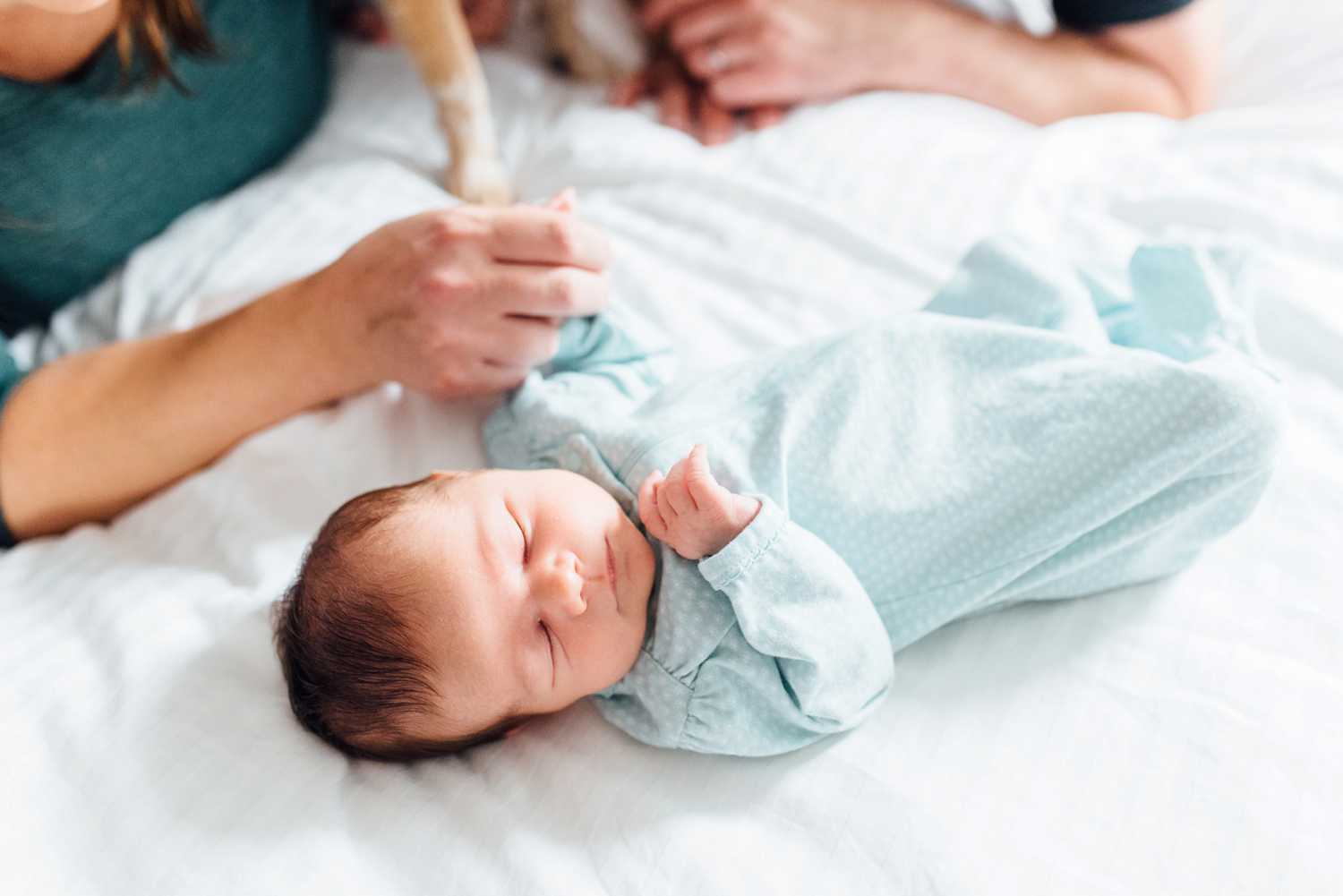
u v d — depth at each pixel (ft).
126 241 3.41
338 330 2.66
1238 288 2.56
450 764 2.26
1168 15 3.54
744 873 1.97
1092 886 1.88
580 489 2.26
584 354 2.80
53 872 1.91
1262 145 3.29
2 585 2.57
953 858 1.93
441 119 3.55
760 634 2.08
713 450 2.31
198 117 3.29
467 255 2.56
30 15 2.61
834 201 3.34
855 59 3.68
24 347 3.34
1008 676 2.25
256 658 2.34
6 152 2.91
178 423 2.72
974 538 2.28
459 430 2.83
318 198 3.50
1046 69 3.71
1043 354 2.38
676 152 3.61
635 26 4.01
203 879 1.92
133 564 2.60
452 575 2.10
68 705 2.18
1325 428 2.56
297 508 2.68
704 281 3.18
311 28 3.69
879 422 2.35
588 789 2.15
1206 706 2.10
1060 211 3.23
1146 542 2.29
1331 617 2.20
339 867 1.97
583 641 2.14
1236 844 1.90
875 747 2.17
